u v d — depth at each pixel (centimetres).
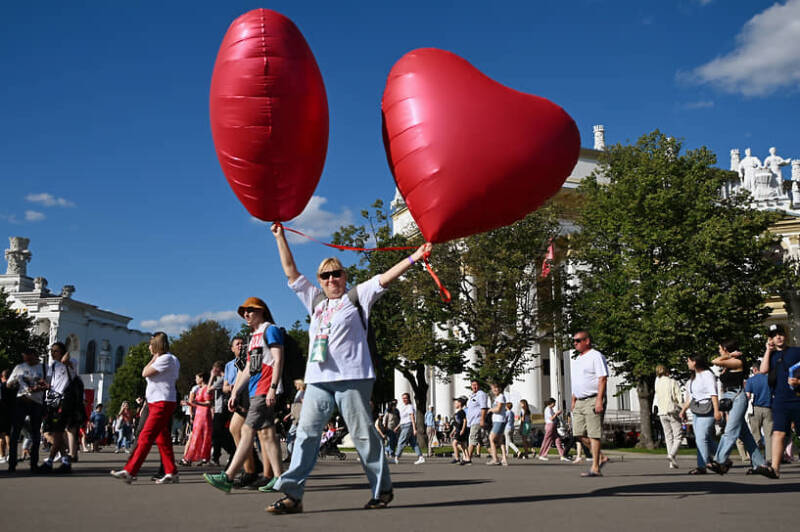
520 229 3158
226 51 613
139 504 638
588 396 1059
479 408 1812
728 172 3083
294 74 602
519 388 4425
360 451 573
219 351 7550
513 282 3139
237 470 716
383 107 650
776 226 4078
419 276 3219
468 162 600
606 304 2889
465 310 3225
